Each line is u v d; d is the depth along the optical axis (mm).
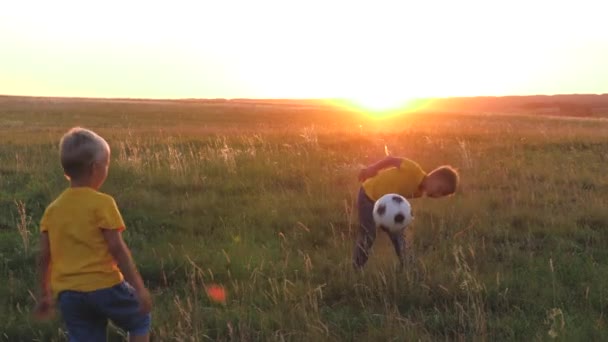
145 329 4035
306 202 8930
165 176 10633
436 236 7270
